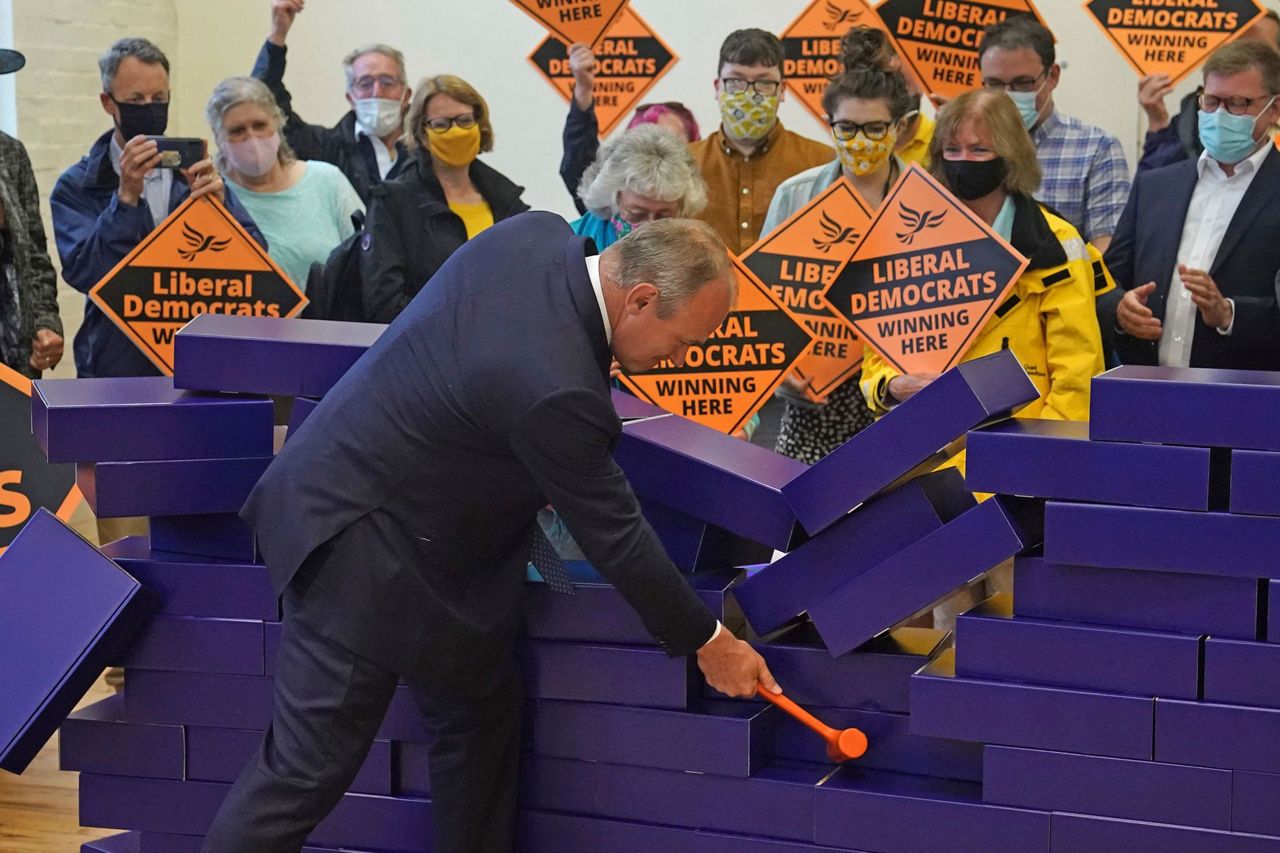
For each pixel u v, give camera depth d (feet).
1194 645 6.91
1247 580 6.89
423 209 13.11
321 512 7.21
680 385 11.39
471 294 7.11
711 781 7.76
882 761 7.79
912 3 14.66
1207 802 6.93
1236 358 11.84
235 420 8.23
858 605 7.57
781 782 7.63
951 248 10.53
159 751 8.43
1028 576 7.29
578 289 7.02
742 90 14.48
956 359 10.57
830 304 10.87
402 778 8.31
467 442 7.03
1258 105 11.68
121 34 22.31
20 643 8.25
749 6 22.70
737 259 11.38
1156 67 14.60
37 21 20.27
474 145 13.25
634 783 7.90
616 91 16.89
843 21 16.24
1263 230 11.88
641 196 10.61
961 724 7.30
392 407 7.16
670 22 23.02
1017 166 10.61
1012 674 7.26
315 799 7.28
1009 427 7.43
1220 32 14.35
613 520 6.97
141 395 8.45
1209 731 6.89
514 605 7.58
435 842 7.99
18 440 11.18
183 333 8.34
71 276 13.87
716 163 15.21
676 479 8.01
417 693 7.81
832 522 7.62
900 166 12.85
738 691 7.52
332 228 14.57
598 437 6.86
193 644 8.27
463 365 6.97
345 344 8.17
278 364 8.22
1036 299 10.68
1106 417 6.96
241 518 7.64
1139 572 7.06
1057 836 7.17
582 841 7.98
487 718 7.71
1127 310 11.64
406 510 7.20
